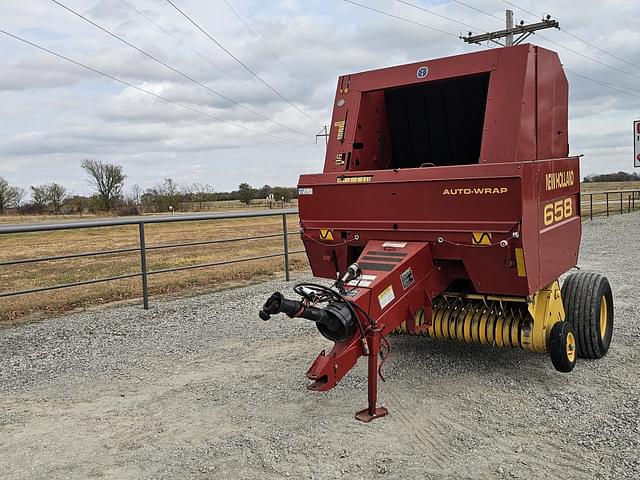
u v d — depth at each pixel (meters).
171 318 8.50
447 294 5.60
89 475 3.94
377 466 3.94
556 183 5.60
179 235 25.83
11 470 4.02
